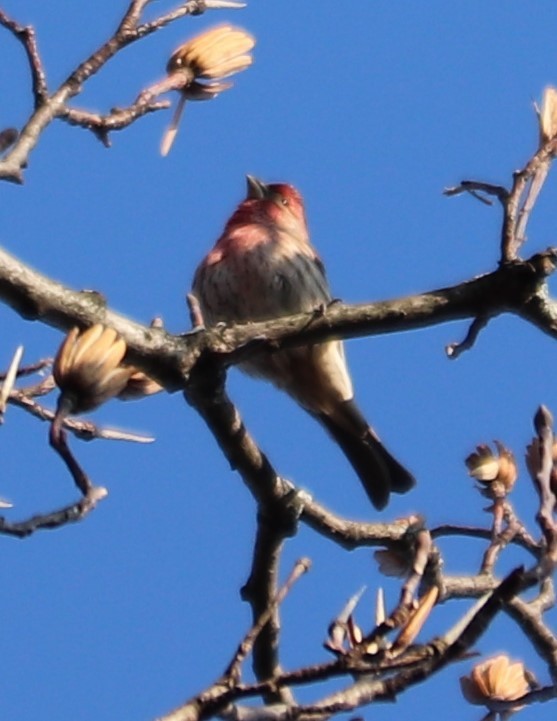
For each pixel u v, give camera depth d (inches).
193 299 324.8
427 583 350.0
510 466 338.3
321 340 322.7
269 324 322.7
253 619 366.9
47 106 302.0
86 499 245.8
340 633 258.4
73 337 250.8
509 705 299.6
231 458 356.2
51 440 245.6
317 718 252.4
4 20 300.7
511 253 319.3
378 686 254.8
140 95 313.6
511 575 256.2
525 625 346.9
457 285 323.0
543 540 270.1
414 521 369.1
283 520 362.9
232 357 319.9
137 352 310.2
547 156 319.0
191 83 319.0
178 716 243.3
